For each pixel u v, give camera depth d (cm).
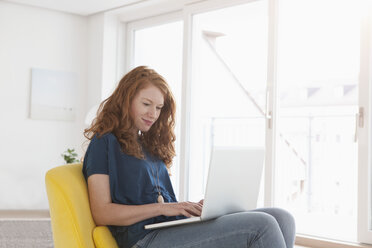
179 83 505
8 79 491
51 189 141
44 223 413
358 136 328
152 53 520
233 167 145
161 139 177
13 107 495
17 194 496
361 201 326
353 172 517
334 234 414
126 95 159
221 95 595
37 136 508
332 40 680
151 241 145
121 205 144
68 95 526
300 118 548
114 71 522
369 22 325
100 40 518
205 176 561
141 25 508
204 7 427
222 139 578
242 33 626
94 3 483
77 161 488
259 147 158
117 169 152
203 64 581
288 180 539
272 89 373
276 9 374
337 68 691
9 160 492
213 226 137
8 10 491
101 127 156
